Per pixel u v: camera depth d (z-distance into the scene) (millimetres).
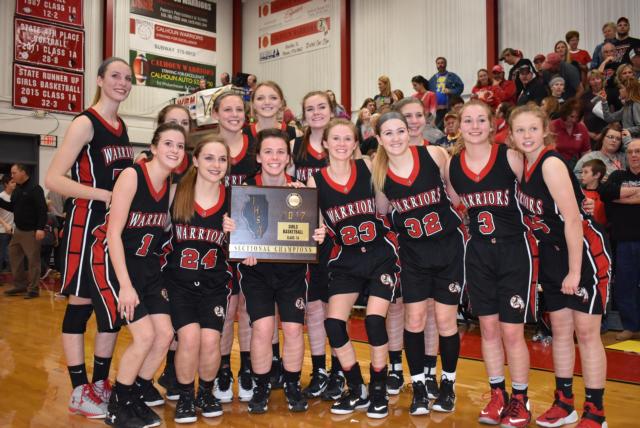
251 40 14602
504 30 10039
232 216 2959
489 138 2822
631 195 4750
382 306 2869
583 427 2529
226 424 2742
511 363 2707
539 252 2740
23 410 2938
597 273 2574
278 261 2957
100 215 2869
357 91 12359
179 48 14008
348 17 12383
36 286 7590
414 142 3363
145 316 2674
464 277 2891
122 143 3004
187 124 3584
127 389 2682
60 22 12117
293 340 2949
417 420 2789
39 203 7512
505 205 2705
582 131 6016
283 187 3012
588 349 2574
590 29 9023
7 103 11508
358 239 2943
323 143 3006
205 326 2875
